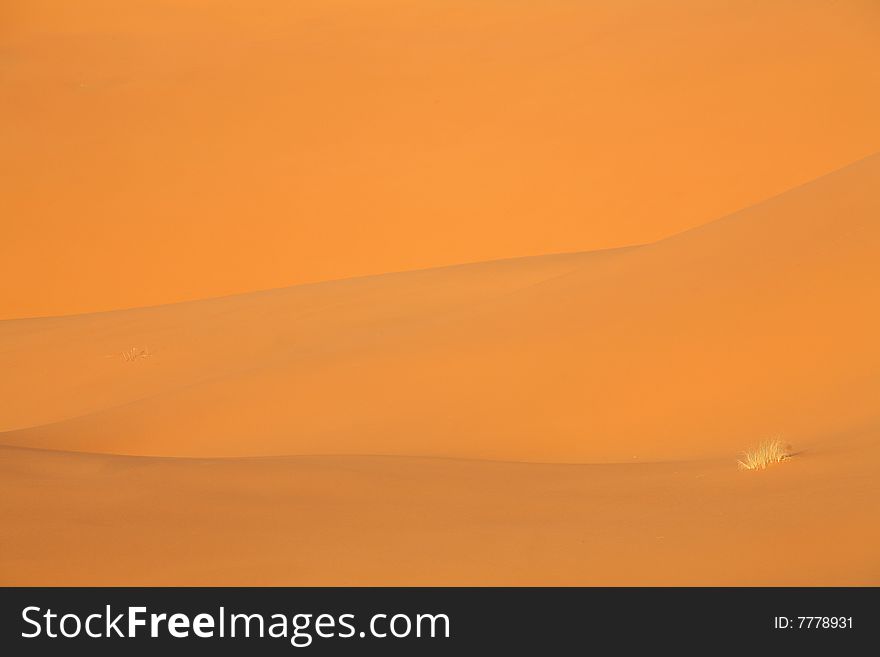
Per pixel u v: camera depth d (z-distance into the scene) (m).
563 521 39.34
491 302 88.25
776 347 61.41
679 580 31.73
